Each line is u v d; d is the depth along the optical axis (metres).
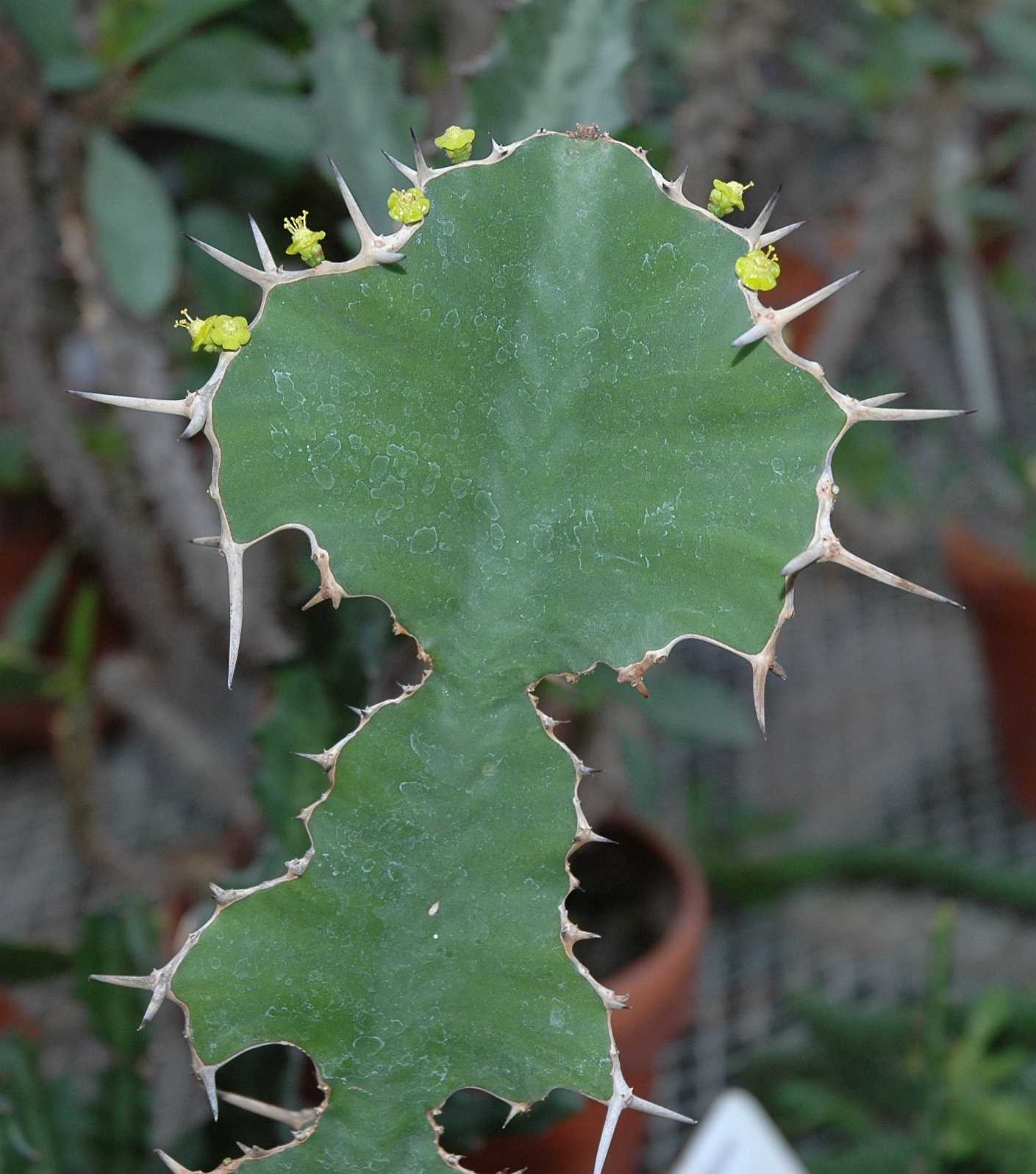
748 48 0.84
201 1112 0.76
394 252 0.47
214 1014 0.50
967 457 1.38
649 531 0.48
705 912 0.85
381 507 0.48
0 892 1.12
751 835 1.14
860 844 1.10
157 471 0.85
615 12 0.57
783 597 0.47
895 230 1.15
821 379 0.47
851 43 1.40
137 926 0.71
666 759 1.32
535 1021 0.50
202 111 0.79
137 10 0.79
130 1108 0.69
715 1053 0.97
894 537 1.40
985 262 1.85
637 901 0.89
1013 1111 0.79
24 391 0.93
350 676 0.64
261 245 0.47
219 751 1.08
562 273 0.48
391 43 0.87
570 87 0.58
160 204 0.76
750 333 0.47
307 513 0.48
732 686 1.41
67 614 1.37
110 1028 0.69
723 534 0.48
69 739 0.89
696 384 0.48
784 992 1.03
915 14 1.14
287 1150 0.51
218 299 0.92
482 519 0.49
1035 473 1.28
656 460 0.48
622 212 0.48
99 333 0.83
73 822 0.91
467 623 0.49
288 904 0.50
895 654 1.49
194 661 1.08
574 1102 0.62
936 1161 0.76
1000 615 1.16
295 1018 0.50
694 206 0.47
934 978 0.78
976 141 1.73
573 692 0.76
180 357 1.00
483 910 0.50
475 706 0.49
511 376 0.48
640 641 0.48
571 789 0.49
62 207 0.81
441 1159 0.51
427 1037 0.50
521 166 0.48
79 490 0.97
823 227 1.47
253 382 0.47
